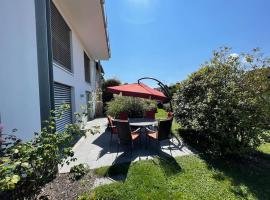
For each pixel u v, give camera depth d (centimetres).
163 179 381
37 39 454
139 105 1073
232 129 501
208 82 587
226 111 501
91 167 453
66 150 247
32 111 382
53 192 336
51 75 490
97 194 327
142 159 502
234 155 527
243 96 492
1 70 317
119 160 500
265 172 432
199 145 639
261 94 495
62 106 302
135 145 649
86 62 1498
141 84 863
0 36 317
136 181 371
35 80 394
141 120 764
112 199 316
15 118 341
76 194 331
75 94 961
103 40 1254
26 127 364
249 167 460
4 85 322
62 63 788
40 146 215
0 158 193
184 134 799
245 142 501
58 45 740
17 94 347
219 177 396
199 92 682
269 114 486
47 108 456
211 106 536
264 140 489
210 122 538
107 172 416
